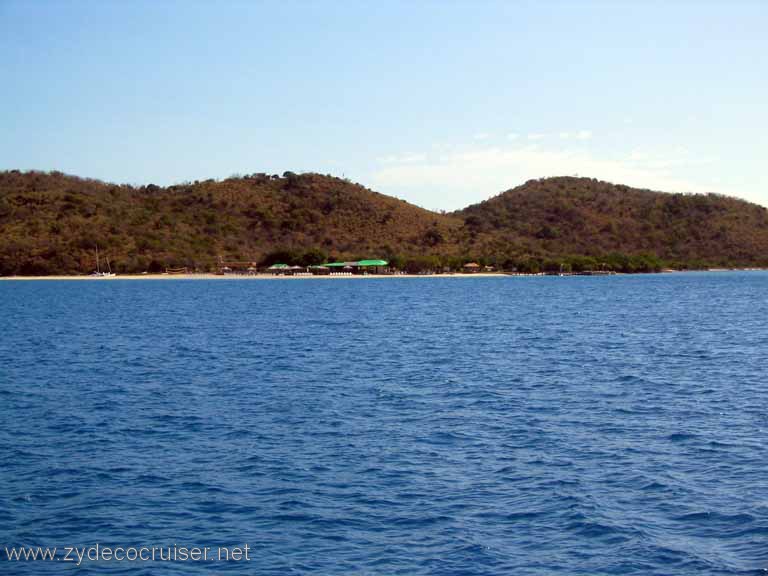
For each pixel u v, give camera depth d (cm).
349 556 1850
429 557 1841
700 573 1739
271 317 9194
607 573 1752
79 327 7856
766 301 12194
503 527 2005
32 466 2553
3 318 9131
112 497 2247
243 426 3105
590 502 2158
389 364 4900
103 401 3662
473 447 2748
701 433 2917
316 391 3903
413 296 14338
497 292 15888
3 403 3622
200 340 6488
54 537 1975
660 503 2148
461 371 4578
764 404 3466
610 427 3044
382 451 2698
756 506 2100
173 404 3578
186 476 2434
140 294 15262
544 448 2727
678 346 5856
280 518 2080
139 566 1814
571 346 5906
